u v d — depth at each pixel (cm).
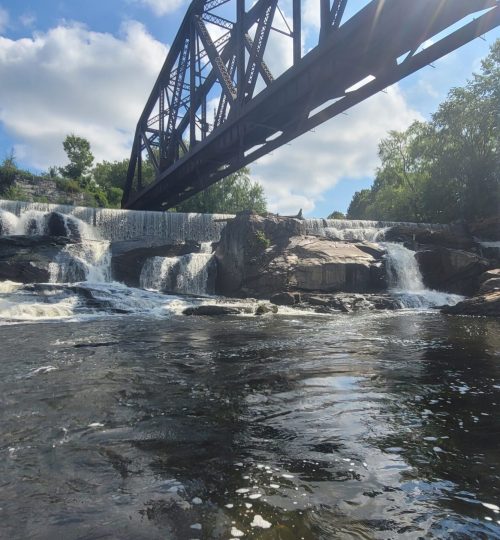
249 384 643
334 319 1652
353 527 272
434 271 2769
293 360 827
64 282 2503
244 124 2683
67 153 7469
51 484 333
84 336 1177
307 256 2555
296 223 2845
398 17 1667
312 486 326
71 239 2769
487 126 4312
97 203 5906
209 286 2769
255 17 2792
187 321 1572
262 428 455
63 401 559
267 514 288
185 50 3812
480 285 2441
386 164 6106
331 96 2266
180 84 3853
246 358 852
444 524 276
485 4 1559
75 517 286
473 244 3153
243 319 1648
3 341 1085
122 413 509
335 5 1931
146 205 5019
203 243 3209
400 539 260
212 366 775
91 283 2406
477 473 348
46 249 2619
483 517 284
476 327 1377
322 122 2327
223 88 2927
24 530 271
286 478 340
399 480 336
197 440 422
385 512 290
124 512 292
